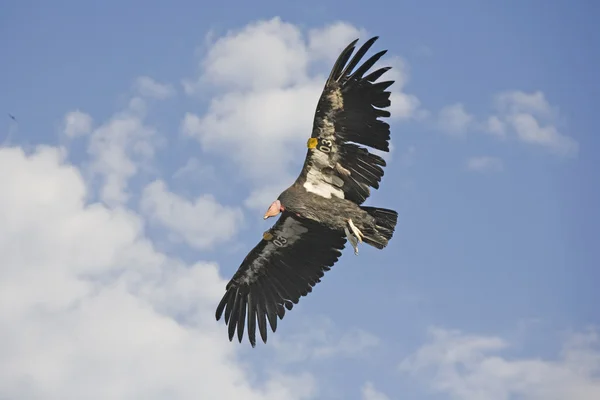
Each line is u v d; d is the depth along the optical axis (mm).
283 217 18031
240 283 18891
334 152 16875
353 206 16938
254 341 18656
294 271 18578
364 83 16422
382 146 16641
